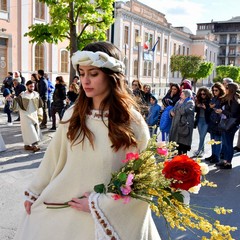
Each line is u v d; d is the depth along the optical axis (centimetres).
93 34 1315
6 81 1447
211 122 699
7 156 699
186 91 661
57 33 1188
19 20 2259
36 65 2405
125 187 160
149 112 745
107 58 168
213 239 169
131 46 3647
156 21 4162
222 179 599
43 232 181
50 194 182
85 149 175
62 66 2622
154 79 4281
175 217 169
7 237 357
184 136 651
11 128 1037
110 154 172
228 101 649
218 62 8212
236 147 863
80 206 170
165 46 4588
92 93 172
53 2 1176
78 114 178
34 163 653
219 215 434
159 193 165
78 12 1191
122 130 170
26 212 195
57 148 188
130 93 190
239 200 494
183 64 4400
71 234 174
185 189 158
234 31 8031
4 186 517
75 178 177
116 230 162
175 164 158
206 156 764
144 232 172
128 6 3606
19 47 2278
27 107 733
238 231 390
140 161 165
